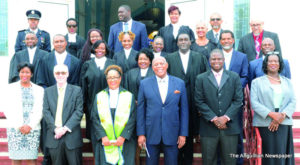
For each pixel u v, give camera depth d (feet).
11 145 15.29
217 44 18.17
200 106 15.08
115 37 19.67
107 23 33.04
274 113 14.62
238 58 16.67
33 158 15.38
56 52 17.16
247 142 17.08
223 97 14.85
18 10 24.54
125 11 19.42
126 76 16.56
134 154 15.29
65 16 26.08
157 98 14.99
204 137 15.12
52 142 14.97
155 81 15.28
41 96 15.65
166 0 25.94
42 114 15.55
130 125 14.98
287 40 22.65
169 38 19.20
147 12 34.81
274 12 22.79
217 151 15.84
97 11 31.89
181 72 16.55
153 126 14.94
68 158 15.10
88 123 16.93
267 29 22.97
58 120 15.08
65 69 15.31
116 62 17.33
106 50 17.08
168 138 14.89
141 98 15.21
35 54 17.65
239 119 16.06
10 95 15.40
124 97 15.16
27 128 15.12
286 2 22.58
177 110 15.12
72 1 26.37
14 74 17.42
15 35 24.52
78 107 15.31
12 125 15.19
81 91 15.69
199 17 24.75
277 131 14.78
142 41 19.70
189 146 16.60
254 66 16.80
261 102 15.11
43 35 20.24
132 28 19.66
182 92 15.26
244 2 23.45
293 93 15.11
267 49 16.53
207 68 16.61
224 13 23.97
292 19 22.53
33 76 17.24
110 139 14.79
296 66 22.57
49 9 25.44
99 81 16.24
